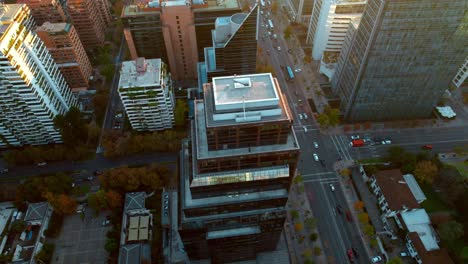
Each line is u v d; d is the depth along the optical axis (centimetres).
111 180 15950
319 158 18325
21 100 16088
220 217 10719
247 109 9062
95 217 15825
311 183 17162
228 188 10069
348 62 19312
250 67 18562
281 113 9162
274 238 12850
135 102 17512
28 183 15962
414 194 15812
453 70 17638
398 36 15888
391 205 15075
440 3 14625
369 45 16312
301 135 19625
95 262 14388
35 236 15100
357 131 19838
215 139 9125
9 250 14688
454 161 18000
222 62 18225
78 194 16638
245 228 11606
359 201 16125
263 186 10312
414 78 17988
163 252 14450
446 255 13688
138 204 15550
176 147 18200
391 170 16475
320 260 14362
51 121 17688
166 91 18125
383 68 17388
